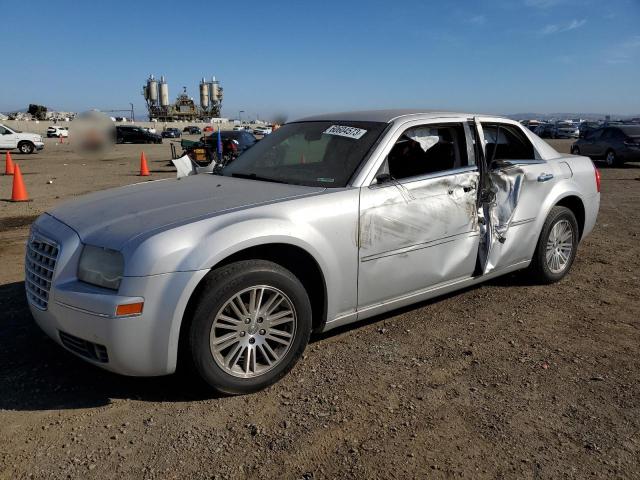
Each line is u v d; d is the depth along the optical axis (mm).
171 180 4266
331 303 3477
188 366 3020
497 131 4727
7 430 2818
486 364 3584
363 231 3525
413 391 3230
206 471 2514
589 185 5367
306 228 3271
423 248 3887
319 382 3328
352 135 3994
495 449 2686
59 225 3336
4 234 7566
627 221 8398
